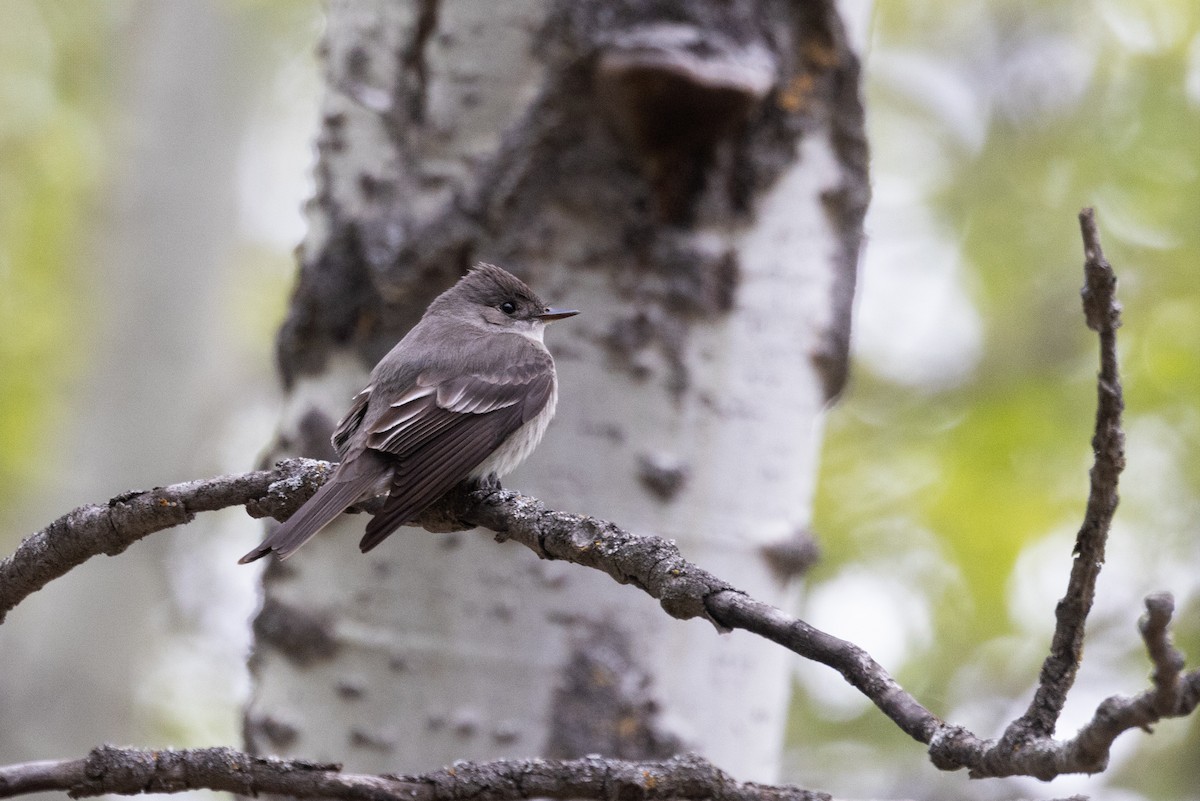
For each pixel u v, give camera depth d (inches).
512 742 341.4
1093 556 196.2
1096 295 197.2
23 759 753.0
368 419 346.3
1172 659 171.9
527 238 358.3
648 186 356.2
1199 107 756.0
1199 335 700.0
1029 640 699.4
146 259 828.6
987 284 794.8
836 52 370.6
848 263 377.1
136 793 256.1
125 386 813.9
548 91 356.5
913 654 716.0
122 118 844.6
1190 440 692.7
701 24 353.4
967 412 737.6
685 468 354.6
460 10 365.4
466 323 362.3
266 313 999.0
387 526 310.8
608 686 343.0
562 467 353.4
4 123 862.5
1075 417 716.7
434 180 365.7
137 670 795.4
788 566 362.6
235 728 848.3
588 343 355.9
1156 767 697.0
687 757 257.4
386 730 344.8
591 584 346.6
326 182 378.6
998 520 682.2
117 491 799.7
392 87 372.2
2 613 315.3
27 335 831.7
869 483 748.0
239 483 319.9
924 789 675.4
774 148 363.6
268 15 925.2
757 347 361.7
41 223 850.1
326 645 350.6
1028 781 661.9
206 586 916.0
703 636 350.0
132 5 860.0
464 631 345.7
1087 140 789.9
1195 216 730.2
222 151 851.4
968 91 872.3
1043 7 861.8
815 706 752.3
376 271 364.2
